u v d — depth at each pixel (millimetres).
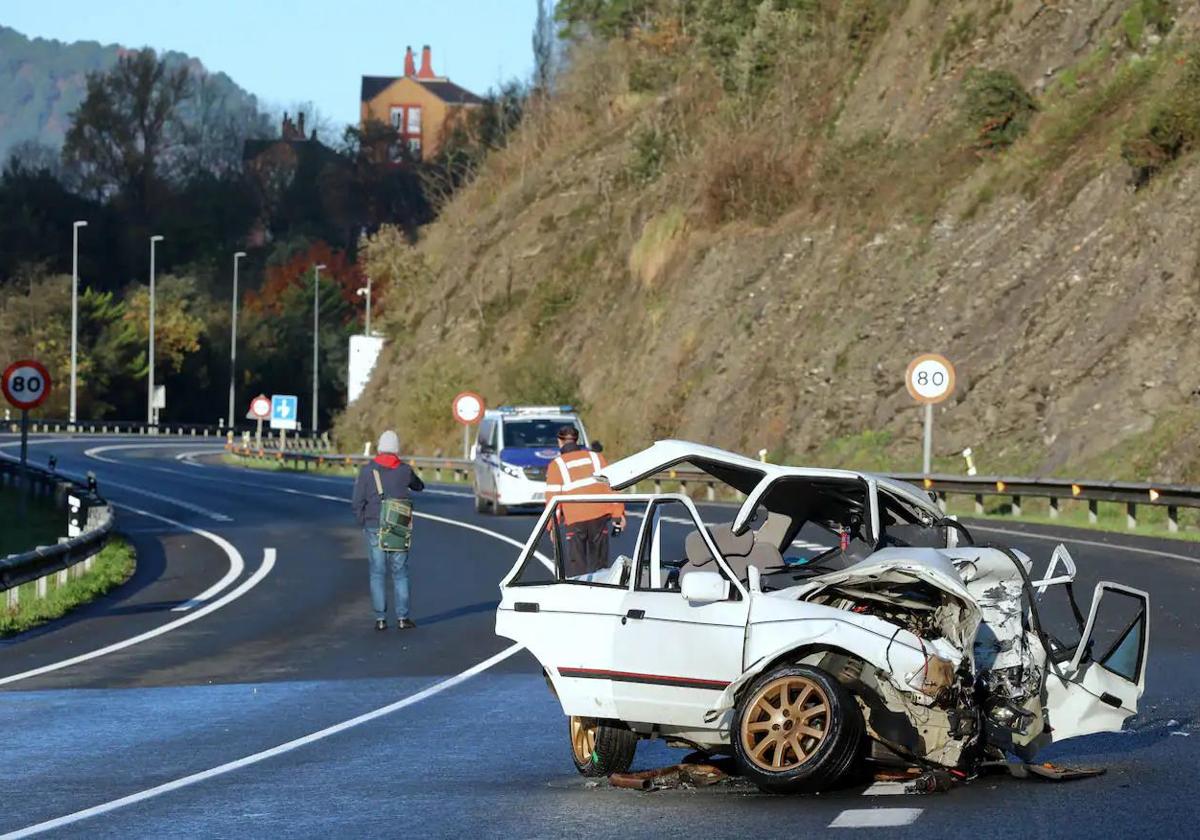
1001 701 10727
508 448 41844
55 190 165125
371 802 10828
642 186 78188
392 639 20750
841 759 10281
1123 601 21500
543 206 85250
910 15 63688
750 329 57625
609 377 66438
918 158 56500
